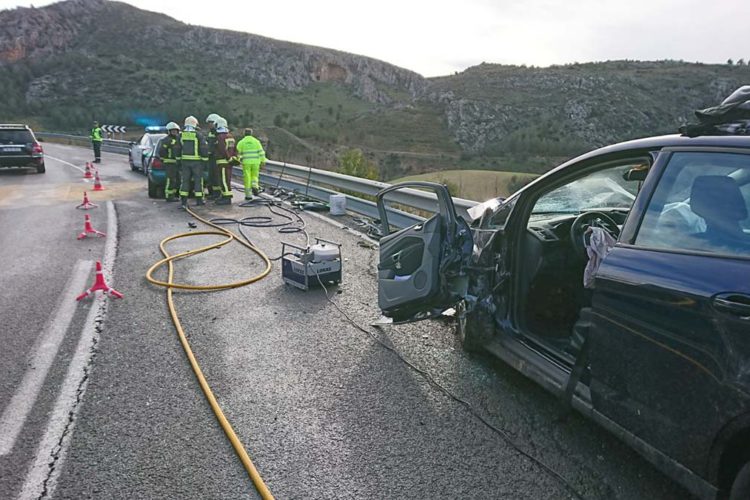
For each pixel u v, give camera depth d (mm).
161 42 167625
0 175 19344
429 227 3947
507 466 2873
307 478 2785
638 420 2482
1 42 147250
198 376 3863
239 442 3066
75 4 168625
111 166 23438
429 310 4176
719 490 2148
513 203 3756
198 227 9602
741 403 1997
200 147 11680
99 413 3395
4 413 3381
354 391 3709
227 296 5785
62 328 4789
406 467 2873
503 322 3783
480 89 144375
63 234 8938
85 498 2633
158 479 2775
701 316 2170
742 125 2496
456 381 3852
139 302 5535
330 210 10961
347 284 6230
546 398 3613
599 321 2695
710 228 2344
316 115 152125
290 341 4574
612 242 2998
